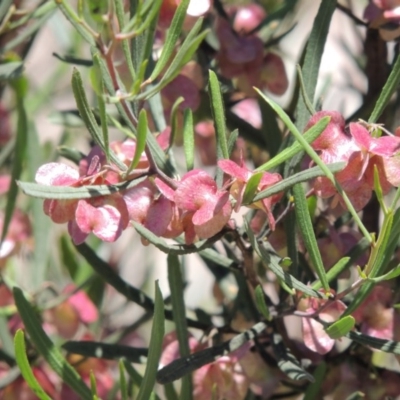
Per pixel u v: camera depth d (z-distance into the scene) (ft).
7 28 2.55
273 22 2.63
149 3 2.08
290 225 2.27
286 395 2.55
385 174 2.11
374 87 2.51
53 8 2.59
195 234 2.13
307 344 2.23
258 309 2.28
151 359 2.15
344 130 2.15
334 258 2.33
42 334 2.27
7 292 2.68
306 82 2.27
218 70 2.52
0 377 2.59
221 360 2.33
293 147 2.10
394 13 2.36
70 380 2.27
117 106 2.23
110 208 2.09
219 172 2.19
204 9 2.27
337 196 2.14
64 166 2.10
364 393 2.41
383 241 2.09
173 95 2.41
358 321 2.27
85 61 2.49
